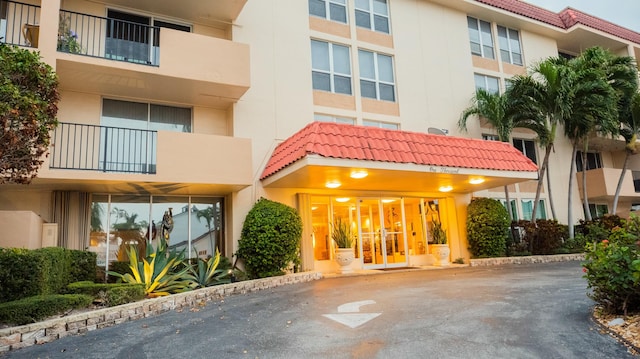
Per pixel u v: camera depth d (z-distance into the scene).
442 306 6.93
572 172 17.52
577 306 6.59
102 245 11.13
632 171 22.59
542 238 16.02
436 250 15.02
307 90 14.23
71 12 10.23
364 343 5.02
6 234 8.08
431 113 16.67
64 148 10.95
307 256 12.63
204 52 11.37
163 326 6.31
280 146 12.89
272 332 5.71
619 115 18.42
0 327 5.71
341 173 11.30
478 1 18.22
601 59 16.81
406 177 12.40
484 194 17.27
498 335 5.15
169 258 9.51
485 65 18.72
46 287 7.21
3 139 5.57
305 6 14.87
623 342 4.69
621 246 5.48
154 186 11.02
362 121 15.19
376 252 14.40
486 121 17.75
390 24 16.67
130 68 10.43
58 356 4.94
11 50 5.97
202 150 10.95
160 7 12.44
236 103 12.88
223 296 9.10
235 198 12.28
